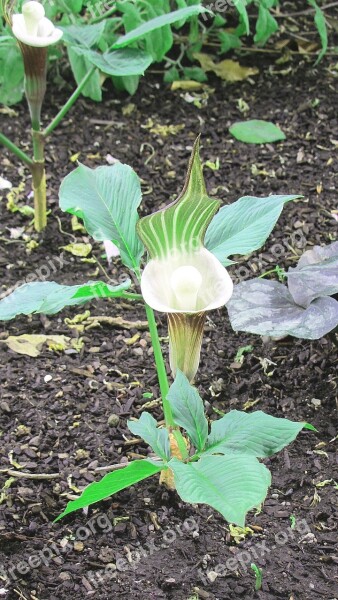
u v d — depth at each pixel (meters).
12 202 1.12
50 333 0.98
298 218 1.08
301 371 0.93
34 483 0.83
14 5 0.95
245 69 1.34
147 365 0.94
